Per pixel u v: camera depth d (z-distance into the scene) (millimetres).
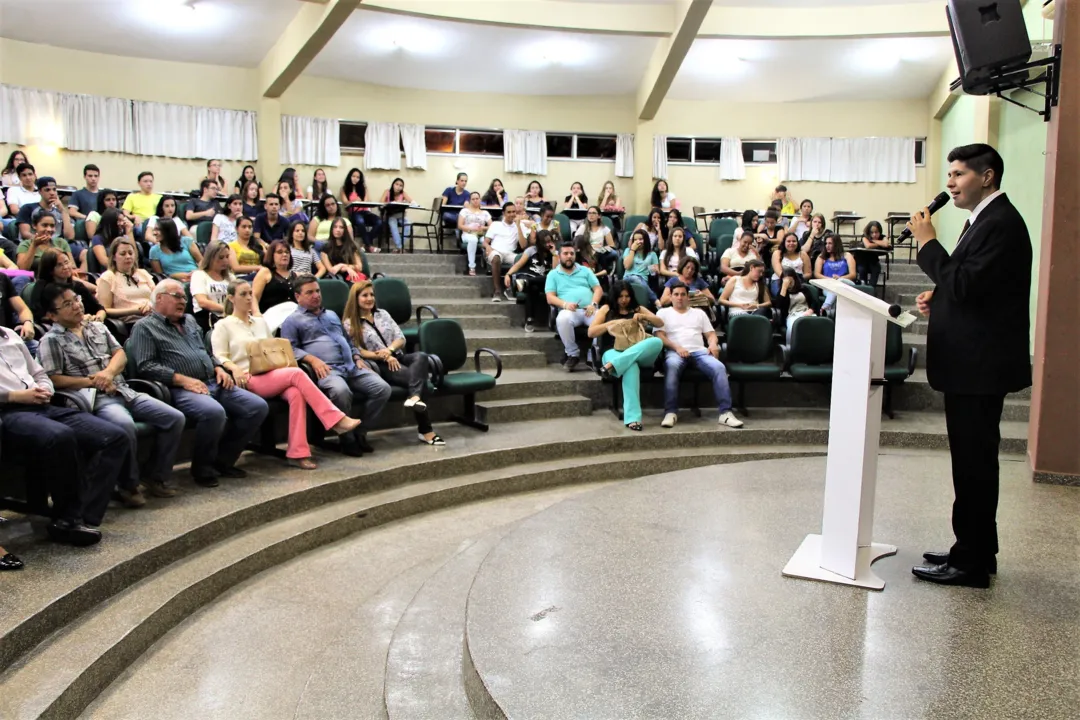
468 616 2475
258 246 6699
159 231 6316
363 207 9742
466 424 5754
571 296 6824
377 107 11023
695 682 2074
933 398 6211
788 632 2348
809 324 6207
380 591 3434
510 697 2021
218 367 4391
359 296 5305
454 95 11359
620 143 11812
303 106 10609
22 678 2506
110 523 3643
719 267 8398
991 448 2617
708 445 5645
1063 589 2656
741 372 6031
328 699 2525
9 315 4625
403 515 4445
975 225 2582
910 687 2045
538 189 10633
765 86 11336
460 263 9156
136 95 9773
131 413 3912
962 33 3721
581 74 10961
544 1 8688
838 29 8781
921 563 2887
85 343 3916
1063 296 3889
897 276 9492
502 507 4660
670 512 3529
